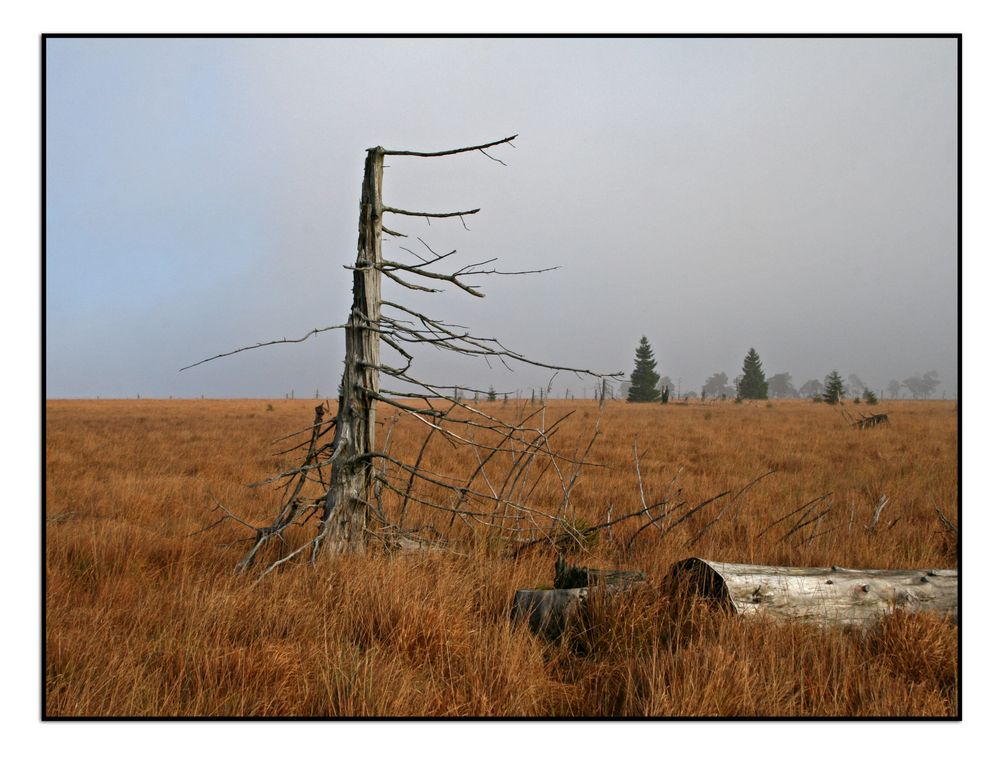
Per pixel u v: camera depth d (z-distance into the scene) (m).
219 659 3.88
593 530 7.27
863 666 3.93
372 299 6.52
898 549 6.92
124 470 13.38
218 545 7.04
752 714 3.49
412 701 3.64
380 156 6.59
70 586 5.55
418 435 19.86
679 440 21.28
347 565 5.46
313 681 3.82
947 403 68.75
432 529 7.45
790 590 4.61
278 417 39.31
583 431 22.94
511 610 4.93
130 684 3.73
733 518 8.24
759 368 96.06
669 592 4.68
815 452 17.77
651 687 3.53
